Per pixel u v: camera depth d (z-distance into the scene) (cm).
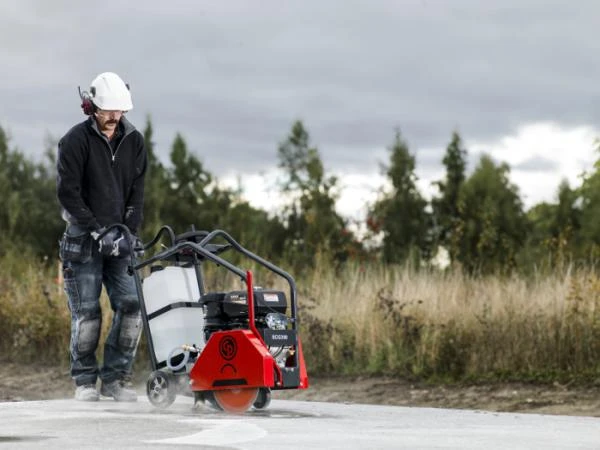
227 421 595
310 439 507
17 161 3947
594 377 1112
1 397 1082
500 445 494
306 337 1300
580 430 585
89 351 823
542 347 1174
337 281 1473
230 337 669
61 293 1480
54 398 1081
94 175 804
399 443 495
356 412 709
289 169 3834
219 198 3797
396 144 3158
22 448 458
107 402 791
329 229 3183
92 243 813
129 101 803
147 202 3703
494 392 1097
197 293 759
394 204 3089
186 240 768
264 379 650
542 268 1484
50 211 3781
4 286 1569
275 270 723
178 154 3825
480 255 2356
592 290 1198
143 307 749
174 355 729
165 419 607
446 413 711
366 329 1296
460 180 3167
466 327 1235
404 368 1237
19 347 1440
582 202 3112
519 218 3066
